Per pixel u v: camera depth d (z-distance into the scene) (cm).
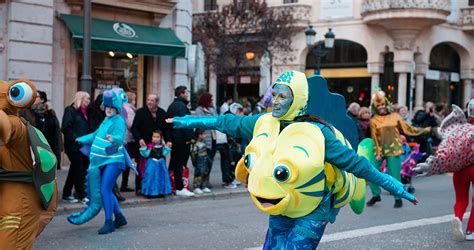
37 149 425
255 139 399
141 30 1409
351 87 2864
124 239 681
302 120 405
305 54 2906
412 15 2508
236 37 2525
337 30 2809
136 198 947
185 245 655
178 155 991
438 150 673
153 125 953
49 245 646
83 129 889
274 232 413
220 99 3228
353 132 480
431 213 902
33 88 432
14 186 425
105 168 700
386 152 948
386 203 1005
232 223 795
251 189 386
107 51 1326
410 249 657
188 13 1559
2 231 422
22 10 1201
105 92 693
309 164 374
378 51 2705
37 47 1230
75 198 929
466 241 705
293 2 2952
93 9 1345
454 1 2827
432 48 2773
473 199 716
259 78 3052
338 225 790
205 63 2625
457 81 2964
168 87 1501
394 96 2731
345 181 416
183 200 984
